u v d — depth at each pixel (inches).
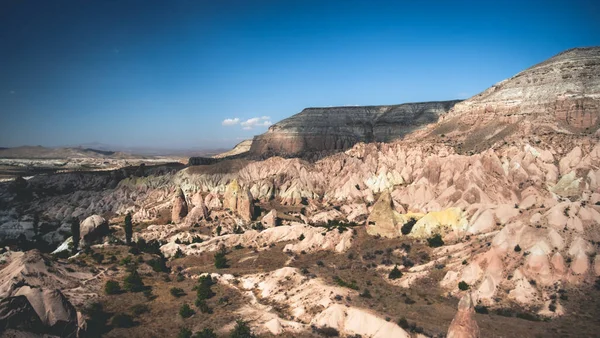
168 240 4259.4
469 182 4320.9
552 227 2514.8
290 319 2255.2
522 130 5029.5
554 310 2092.8
